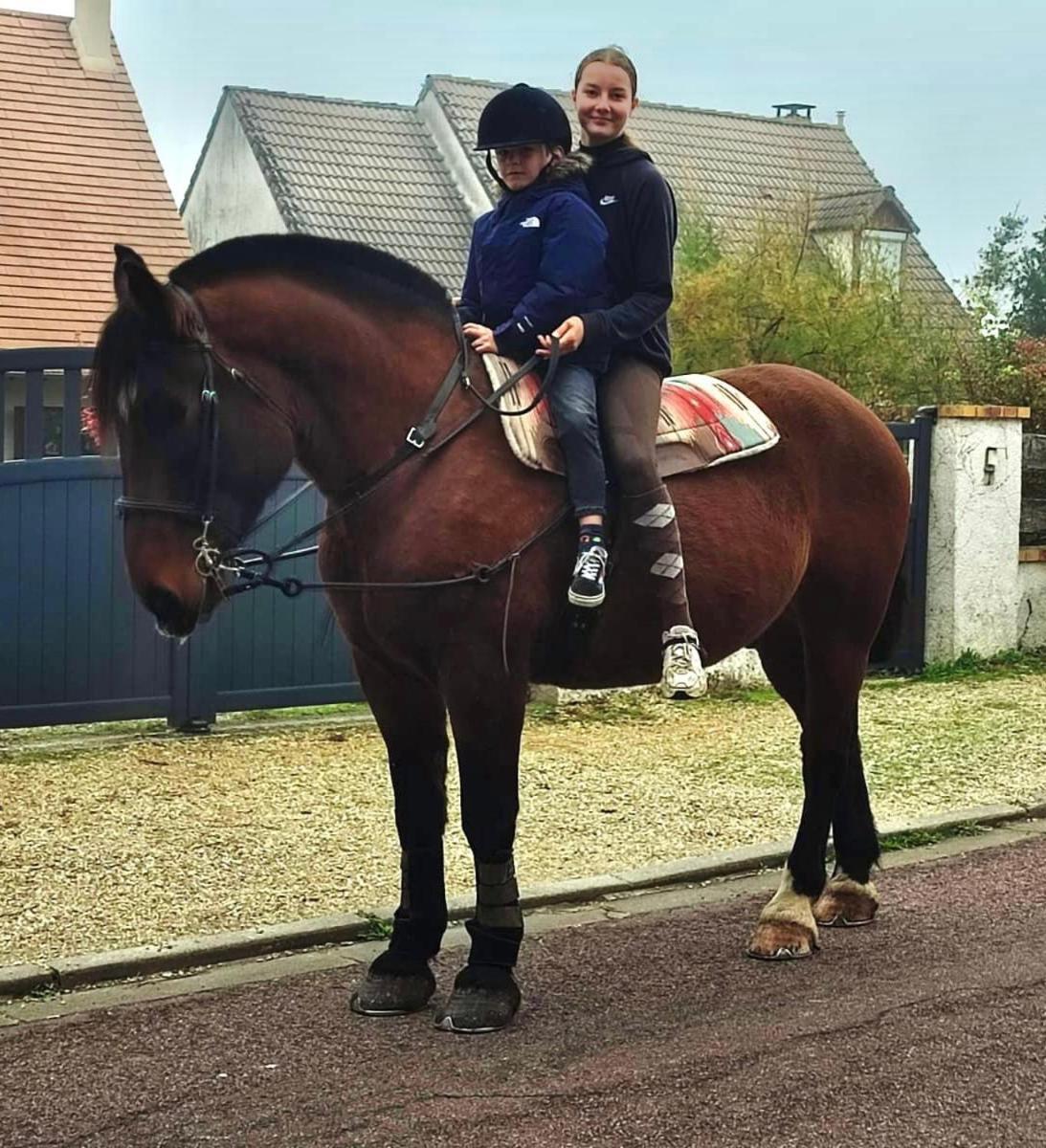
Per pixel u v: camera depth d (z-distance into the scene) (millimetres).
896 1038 4238
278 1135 3637
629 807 7035
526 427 4305
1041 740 8656
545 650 4418
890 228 24422
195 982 4793
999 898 5715
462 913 5480
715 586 4695
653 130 26250
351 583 4242
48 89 19875
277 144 23422
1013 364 13875
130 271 3832
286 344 4137
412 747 4516
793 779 7641
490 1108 3779
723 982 4773
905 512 5445
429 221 23078
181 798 7109
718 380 5227
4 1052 4188
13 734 8547
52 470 8125
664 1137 3611
